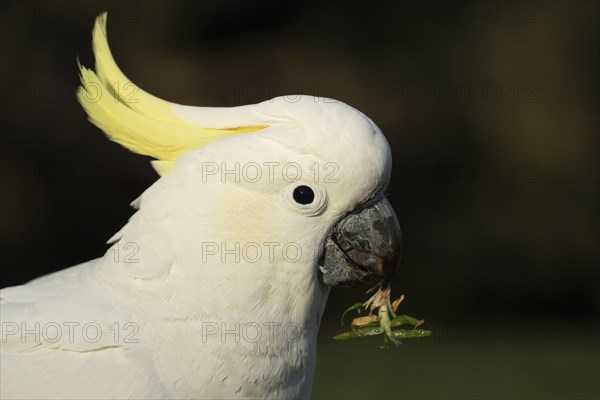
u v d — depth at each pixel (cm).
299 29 1845
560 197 1841
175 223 492
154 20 1705
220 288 488
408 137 1805
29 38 1575
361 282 525
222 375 492
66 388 480
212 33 1772
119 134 523
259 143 491
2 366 491
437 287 1784
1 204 1579
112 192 1611
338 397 1206
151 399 479
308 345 533
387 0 1886
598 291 1816
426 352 1515
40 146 1573
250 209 490
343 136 493
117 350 487
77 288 519
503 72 1869
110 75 529
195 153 500
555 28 1903
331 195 498
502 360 1452
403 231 1792
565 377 1337
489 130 1844
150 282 494
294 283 504
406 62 1852
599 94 1880
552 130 1853
